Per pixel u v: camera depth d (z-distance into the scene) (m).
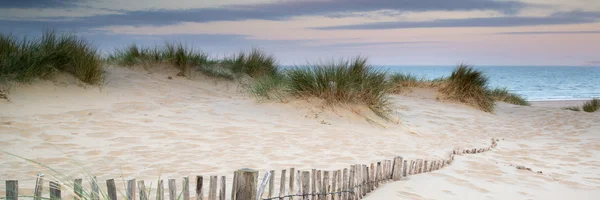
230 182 4.38
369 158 5.85
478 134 8.93
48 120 6.71
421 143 7.39
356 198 4.10
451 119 10.40
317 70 9.05
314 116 8.32
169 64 11.95
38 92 8.10
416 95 13.38
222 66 13.13
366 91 9.15
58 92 8.34
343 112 8.59
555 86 44.09
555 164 6.22
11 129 6.09
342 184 4.03
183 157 5.37
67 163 4.91
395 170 4.90
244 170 2.93
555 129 9.83
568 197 4.55
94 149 5.53
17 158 4.97
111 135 6.22
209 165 5.05
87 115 7.19
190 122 7.33
